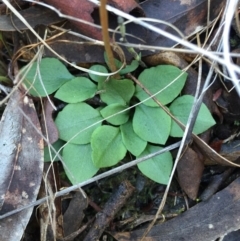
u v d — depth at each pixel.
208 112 0.14
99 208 0.15
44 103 0.15
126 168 0.15
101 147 0.14
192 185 0.15
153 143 0.15
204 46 0.15
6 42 0.16
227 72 0.14
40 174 0.14
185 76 0.15
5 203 0.14
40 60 0.15
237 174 0.15
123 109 0.15
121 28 0.13
